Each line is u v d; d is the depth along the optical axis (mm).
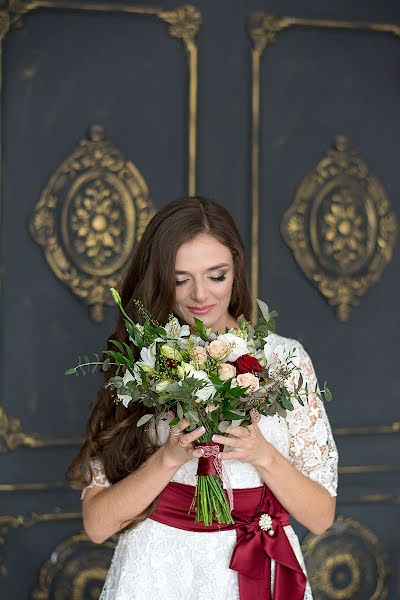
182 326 2305
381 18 4543
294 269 4445
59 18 4156
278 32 4418
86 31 4188
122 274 4230
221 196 4344
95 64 4199
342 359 4512
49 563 4145
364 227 4523
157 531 2441
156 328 2236
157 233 2473
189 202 2500
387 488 4535
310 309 4473
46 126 4148
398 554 4531
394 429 4551
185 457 2285
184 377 2145
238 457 2268
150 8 4250
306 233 4453
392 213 4562
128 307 2553
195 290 2443
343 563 4461
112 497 2422
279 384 2230
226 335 2215
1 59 4090
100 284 4211
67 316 4184
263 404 2221
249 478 2451
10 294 4117
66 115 4172
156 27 4266
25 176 4129
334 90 4496
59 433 4168
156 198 4270
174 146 4293
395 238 4570
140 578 2422
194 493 2426
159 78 4270
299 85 4449
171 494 2447
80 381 4195
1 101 4094
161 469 2318
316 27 4461
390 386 4570
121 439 2512
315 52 4469
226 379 2146
